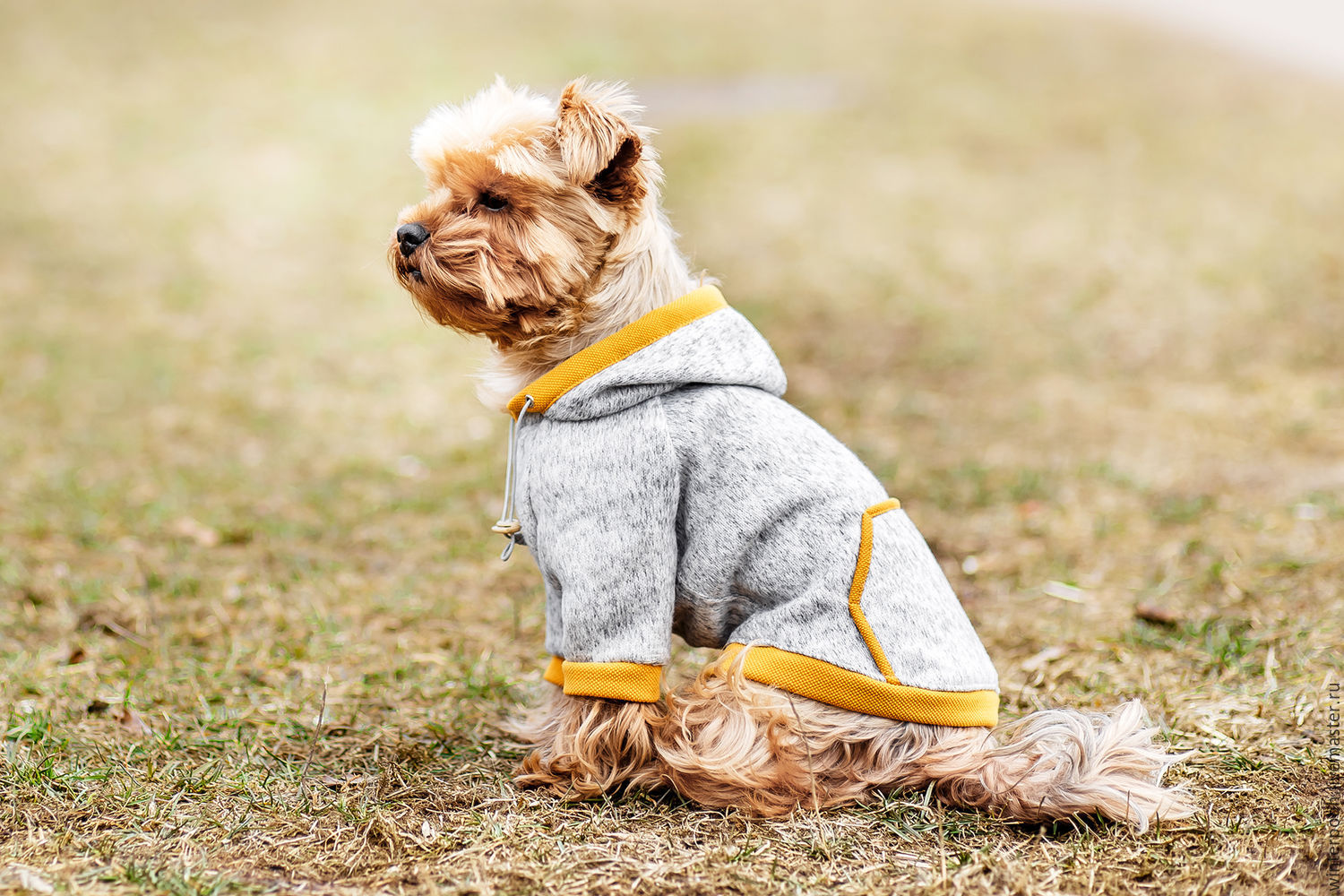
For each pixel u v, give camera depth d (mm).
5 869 2408
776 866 2463
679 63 16359
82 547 4656
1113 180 11188
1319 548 4402
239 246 9875
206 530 4852
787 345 7695
